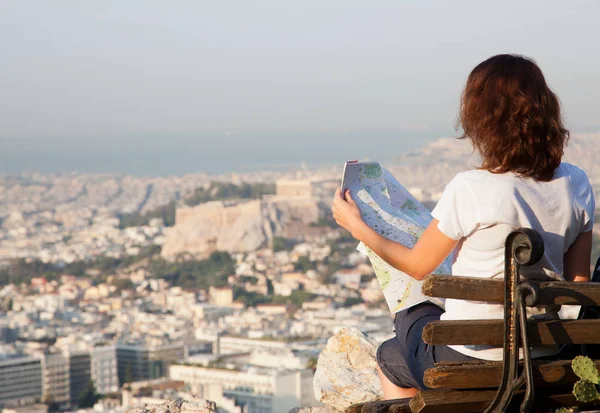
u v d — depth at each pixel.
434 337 5.64
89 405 156.38
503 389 5.73
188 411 9.10
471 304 5.91
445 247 5.97
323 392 9.70
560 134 5.97
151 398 133.62
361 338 10.32
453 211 5.89
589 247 6.29
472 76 6.09
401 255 6.18
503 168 5.90
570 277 6.31
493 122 5.89
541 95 5.93
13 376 161.62
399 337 6.61
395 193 7.11
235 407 118.50
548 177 5.96
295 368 134.00
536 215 5.89
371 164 6.99
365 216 6.81
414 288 6.57
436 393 5.80
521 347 5.76
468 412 5.88
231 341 174.88
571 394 6.04
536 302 5.50
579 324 5.79
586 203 6.15
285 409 117.00
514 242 5.61
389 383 6.70
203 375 138.38
